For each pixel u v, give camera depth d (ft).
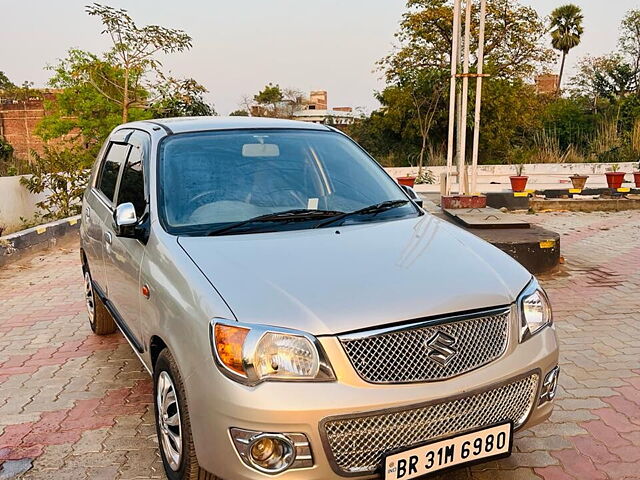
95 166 17.24
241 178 11.82
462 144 34.60
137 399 13.48
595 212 42.65
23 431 12.12
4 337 17.97
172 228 10.64
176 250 9.84
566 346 16.15
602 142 72.49
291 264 9.11
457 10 32.73
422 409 7.84
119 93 62.49
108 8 50.11
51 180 37.06
